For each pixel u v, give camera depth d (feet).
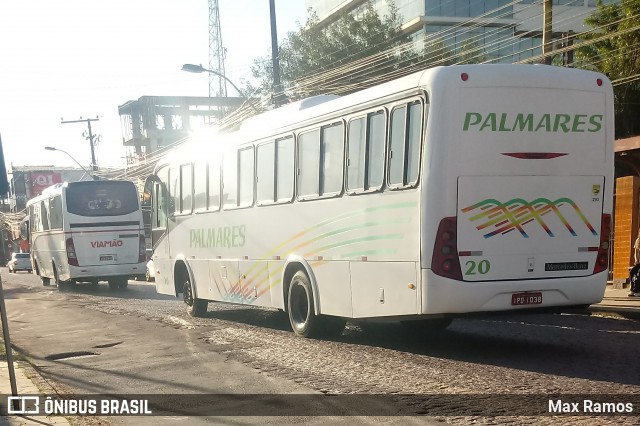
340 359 32.35
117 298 76.84
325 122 36.52
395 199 31.30
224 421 23.00
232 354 35.40
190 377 30.40
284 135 40.27
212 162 49.16
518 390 24.80
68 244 87.76
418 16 196.44
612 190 31.76
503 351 32.76
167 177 56.85
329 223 36.09
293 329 39.65
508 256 29.86
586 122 31.12
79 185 88.89
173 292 56.08
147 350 38.55
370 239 32.99
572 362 29.48
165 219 57.21
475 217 29.48
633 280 54.95
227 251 47.14
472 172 29.45
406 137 30.78
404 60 126.11
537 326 41.50
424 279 29.53
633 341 34.47
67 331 49.39
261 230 42.80
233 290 46.70
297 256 38.91
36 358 38.32
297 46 135.13
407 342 36.60
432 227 29.32
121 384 29.99
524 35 99.50
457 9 198.49
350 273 34.50
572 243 30.86
